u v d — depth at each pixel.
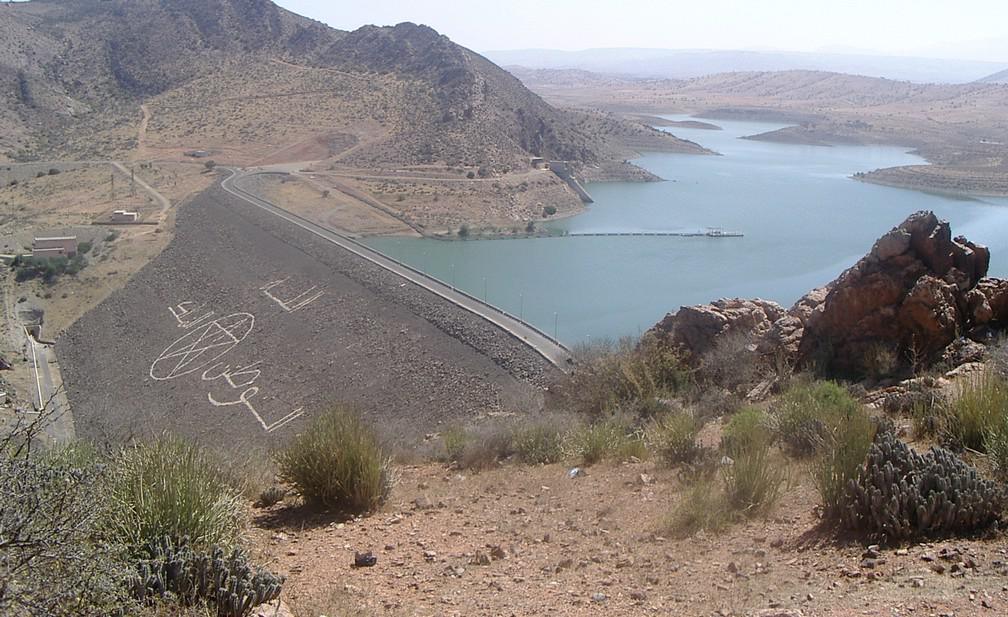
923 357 17.27
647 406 19.75
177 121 197.50
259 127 189.88
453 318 66.44
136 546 7.46
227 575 7.31
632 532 9.98
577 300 94.12
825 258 115.19
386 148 177.38
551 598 7.95
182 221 122.44
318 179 156.00
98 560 6.17
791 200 166.25
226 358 71.88
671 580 8.19
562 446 15.59
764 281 102.62
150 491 8.30
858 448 9.83
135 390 68.00
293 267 91.50
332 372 64.19
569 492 12.34
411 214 139.38
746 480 10.20
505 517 11.17
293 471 12.02
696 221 144.88
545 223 144.12
